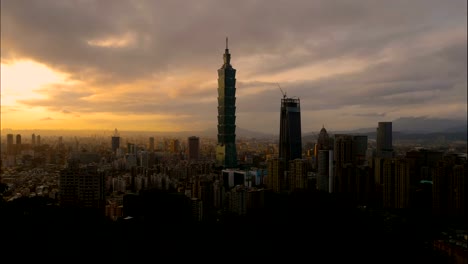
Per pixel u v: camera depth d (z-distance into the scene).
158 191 88.50
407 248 52.88
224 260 44.97
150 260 42.41
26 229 44.00
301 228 54.12
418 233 72.06
